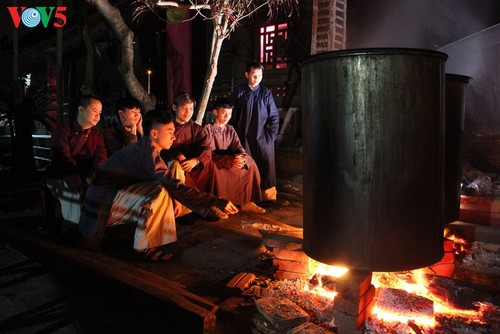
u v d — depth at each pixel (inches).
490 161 234.8
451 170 137.8
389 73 86.9
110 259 139.3
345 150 90.8
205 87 253.4
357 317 92.5
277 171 297.6
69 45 450.0
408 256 91.9
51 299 123.0
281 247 133.5
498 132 235.6
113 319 111.3
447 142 135.6
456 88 135.0
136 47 408.2
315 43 285.0
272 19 313.7
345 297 93.6
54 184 169.9
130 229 152.1
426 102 89.5
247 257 150.7
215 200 144.3
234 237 175.3
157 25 390.3
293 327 96.0
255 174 222.4
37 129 548.4
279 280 127.6
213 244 165.8
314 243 99.3
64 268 139.0
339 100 90.3
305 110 99.0
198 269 139.7
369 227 90.8
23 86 394.6
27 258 156.7
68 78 510.6
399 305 99.1
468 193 193.5
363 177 89.7
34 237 163.0
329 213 94.6
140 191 148.1
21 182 326.0
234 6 253.3
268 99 243.3
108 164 151.0
